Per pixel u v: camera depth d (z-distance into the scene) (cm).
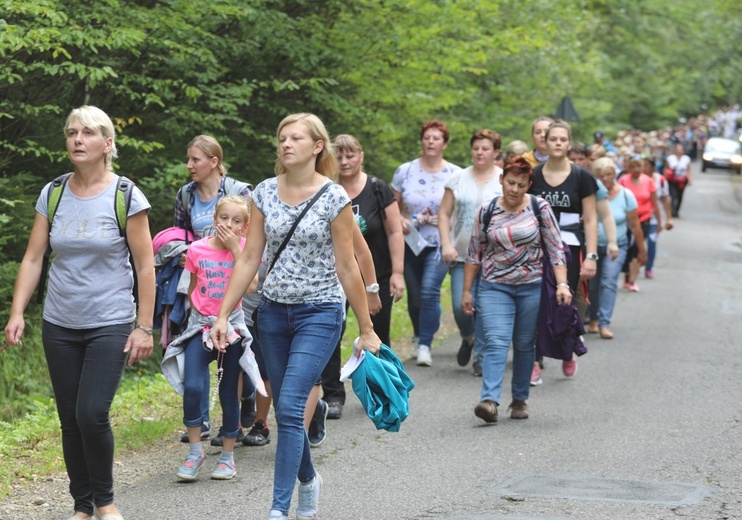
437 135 1670
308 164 845
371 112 2500
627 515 908
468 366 1722
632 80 7644
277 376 867
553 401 1450
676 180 5625
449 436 1239
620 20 7525
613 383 1579
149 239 862
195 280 1067
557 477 1048
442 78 2736
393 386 875
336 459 1127
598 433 1252
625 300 2619
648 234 2947
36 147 1883
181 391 1062
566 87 4228
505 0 3123
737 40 10681
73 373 859
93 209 842
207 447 1189
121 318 853
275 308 859
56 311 851
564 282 1309
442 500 964
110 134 847
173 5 1948
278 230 847
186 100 2156
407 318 2222
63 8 1781
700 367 1711
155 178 2012
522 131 3934
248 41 2191
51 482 1059
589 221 1530
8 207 1789
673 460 1119
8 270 1750
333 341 858
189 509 941
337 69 2388
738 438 1223
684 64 10388
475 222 1333
